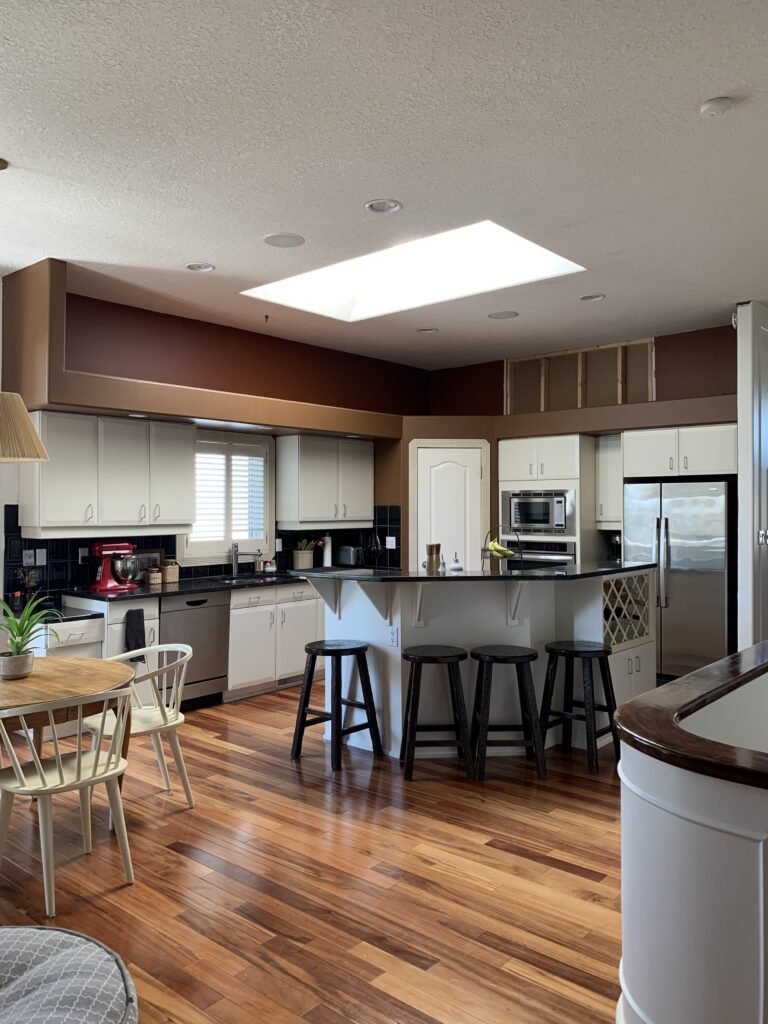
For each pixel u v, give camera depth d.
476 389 7.42
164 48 2.34
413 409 7.60
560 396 6.93
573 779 4.04
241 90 2.58
